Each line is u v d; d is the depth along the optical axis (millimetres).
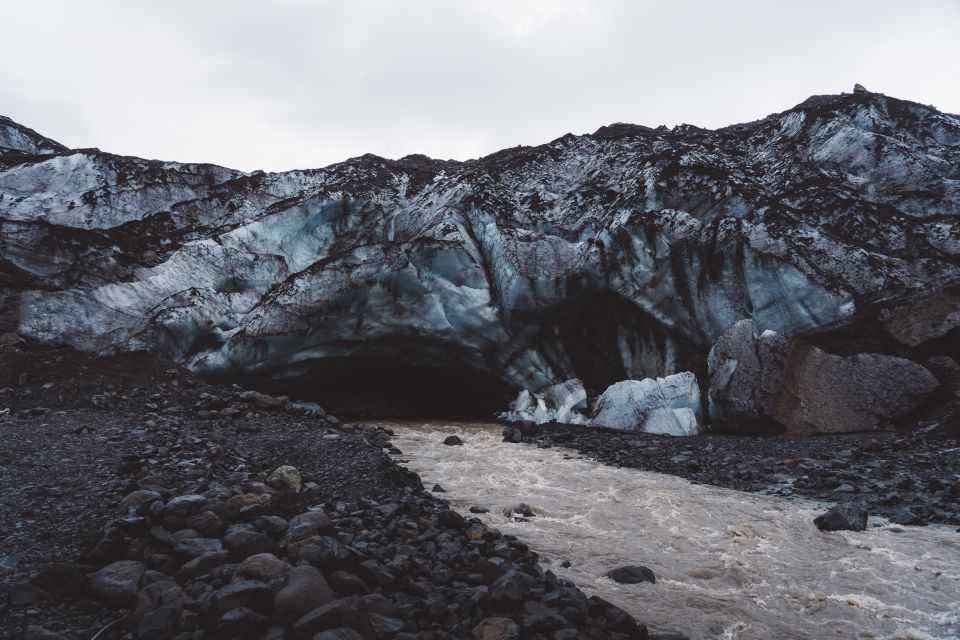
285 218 21969
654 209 19828
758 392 15516
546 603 4684
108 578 4270
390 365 21109
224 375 18062
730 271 17547
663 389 16734
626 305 19125
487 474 10898
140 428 10391
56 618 3912
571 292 18656
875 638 4879
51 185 22109
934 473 10211
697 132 29859
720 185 19797
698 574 6227
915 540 7262
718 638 4840
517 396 20156
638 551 6930
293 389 20703
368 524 6508
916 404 14523
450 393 23516
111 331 17047
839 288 16266
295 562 4805
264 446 9766
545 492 9641
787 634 4941
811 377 15391
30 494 6086
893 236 18375
